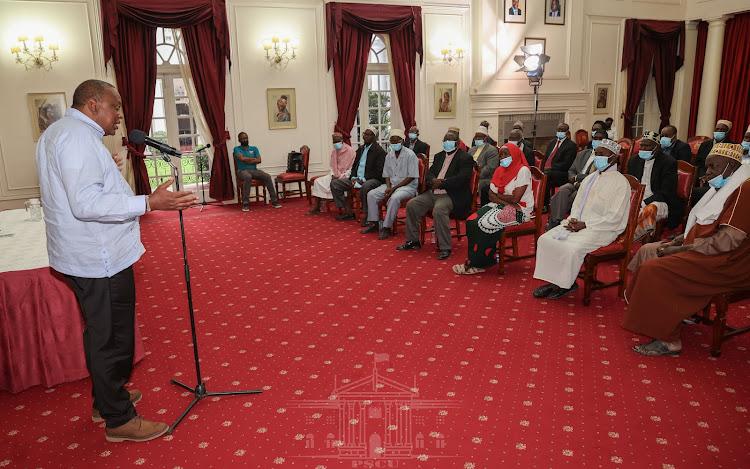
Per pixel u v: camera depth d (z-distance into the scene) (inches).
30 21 301.1
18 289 115.3
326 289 183.6
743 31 444.1
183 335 147.5
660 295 124.7
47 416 109.3
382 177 267.6
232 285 189.9
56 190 87.4
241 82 355.3
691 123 498.0
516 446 94.7
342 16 369.4
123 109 326.3
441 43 404.8
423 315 158.1
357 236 259.1
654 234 209.3
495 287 181.5
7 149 308.2
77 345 122.0
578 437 96.9
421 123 411.8
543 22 434.0
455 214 220.2
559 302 165.9
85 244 89.4
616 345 135.2
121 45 320.5
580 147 407.2
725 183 133.7
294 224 290.2
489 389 114.7
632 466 88.5
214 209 340.5
